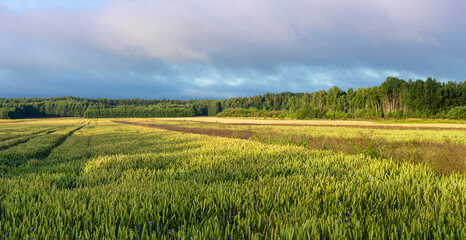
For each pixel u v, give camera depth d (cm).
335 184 557
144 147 1545
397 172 725
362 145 1190
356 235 315
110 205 416
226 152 1181
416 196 493
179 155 1089
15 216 389
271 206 436
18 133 3347
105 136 2709
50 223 362
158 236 334
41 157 1315
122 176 686
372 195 486
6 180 642
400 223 360
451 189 523
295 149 1185
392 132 3112
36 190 531
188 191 509
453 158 750
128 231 349
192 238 318
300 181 579
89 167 849
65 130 4066
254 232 345
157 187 540
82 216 390
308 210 419
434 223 355
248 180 638
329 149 1309
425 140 2058
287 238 311
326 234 334
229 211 416
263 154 1062
